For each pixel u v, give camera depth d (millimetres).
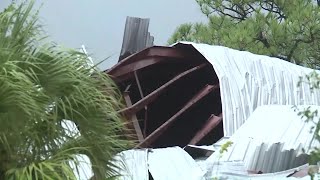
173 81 22422
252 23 33875
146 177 13992
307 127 14898
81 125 8562
